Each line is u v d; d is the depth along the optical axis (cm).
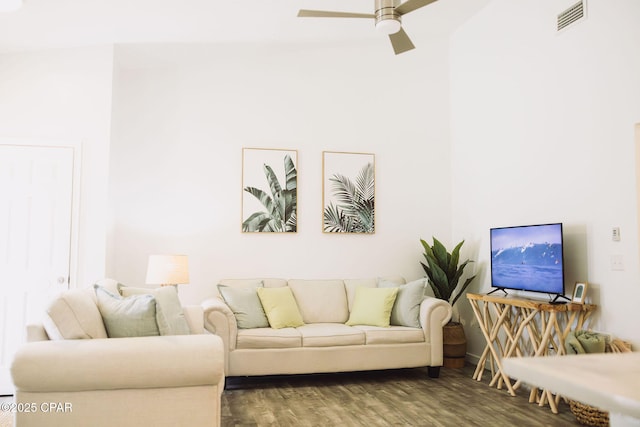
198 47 466
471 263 505
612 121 338
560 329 366
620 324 327
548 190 397
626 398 86
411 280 529
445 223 543
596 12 354
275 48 501
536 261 376
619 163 332
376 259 521
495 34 471
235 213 492
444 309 432
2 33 379
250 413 333
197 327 348
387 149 534
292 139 511
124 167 473
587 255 356
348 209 516
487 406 348
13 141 401
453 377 436
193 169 487
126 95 479
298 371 402
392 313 450
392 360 418
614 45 338
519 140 435
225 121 498
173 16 395
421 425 309
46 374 222
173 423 235
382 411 337
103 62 425
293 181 505
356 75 532
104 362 227
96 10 364
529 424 310
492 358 417
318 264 507
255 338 399
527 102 425
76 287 404
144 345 234
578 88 369
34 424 225
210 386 240
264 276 494
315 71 522
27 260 399
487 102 484
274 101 511
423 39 551
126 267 466
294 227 502
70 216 407
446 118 552
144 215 473
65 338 236
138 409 232
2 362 388
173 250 477
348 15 312
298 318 442
